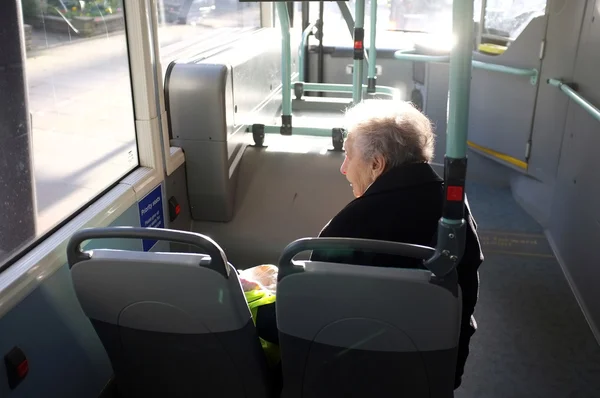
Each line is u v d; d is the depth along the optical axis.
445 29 5.06
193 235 1.38
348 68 5.12
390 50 4.89
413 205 1.53
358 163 1.63
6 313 1.53
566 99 3.46
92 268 1.46
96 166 2.09
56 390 1.79
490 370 2.43
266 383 1.64
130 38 2.24
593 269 2.73
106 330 1.61
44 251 1.73
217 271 1.38
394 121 1.58
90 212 1.97
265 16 4.31
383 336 1.41
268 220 2.82
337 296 1.37
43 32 1.74
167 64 2.72
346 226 1.56
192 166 2.70
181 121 2.62
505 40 4.13
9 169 1.61
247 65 2.98
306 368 1.55
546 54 3.68
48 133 1.80
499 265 3.28
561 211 3.42
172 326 1.51
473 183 4.61
